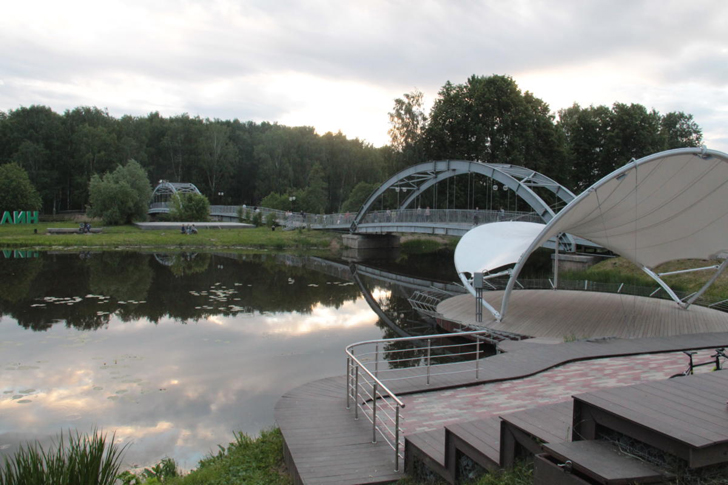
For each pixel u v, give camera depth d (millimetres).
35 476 4371
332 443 5914
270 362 12578
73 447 4895
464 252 17406
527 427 3852
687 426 3188
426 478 4859
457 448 4430
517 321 14656
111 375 11391
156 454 7738
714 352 10266
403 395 7785
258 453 6582
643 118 45250
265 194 85688
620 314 15477
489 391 7914
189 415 9234
